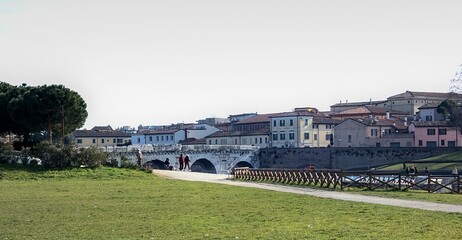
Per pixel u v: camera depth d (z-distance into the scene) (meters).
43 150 79.00
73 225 32.91
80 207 41.53
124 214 37.34
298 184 61.94
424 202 41.69
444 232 27.72
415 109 198.88
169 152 142.00
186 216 35.72
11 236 29.48
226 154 155.88
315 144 181.75
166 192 53.19
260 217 34.62
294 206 40.12
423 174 53.50
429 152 132.00
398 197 45.75
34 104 97.81
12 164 78.94
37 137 111.06
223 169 155.25
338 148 146.62
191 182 68.06
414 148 134.25
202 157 150.62
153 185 62.38
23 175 72.44
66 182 67.19
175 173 87.06
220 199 46.03
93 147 83.81
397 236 26.95
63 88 100.81
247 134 194.38
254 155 161.38
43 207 41.66
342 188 53.72
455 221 31.16
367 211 36.25
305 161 152.62
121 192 53.50
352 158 143.75
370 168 130.38
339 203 41.56
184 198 47.22
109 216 36.47
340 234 27.89
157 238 28.17
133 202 44.62
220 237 27.95
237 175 78.25
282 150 157.75
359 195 48.25
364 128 164.38
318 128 182.75
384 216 33.69
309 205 40.56
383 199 44.50
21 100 99.44
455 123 150.12
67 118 101.62
